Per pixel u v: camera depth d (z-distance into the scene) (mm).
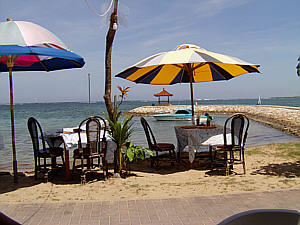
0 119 36938
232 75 7645
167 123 26750
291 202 3725
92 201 3949
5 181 5383
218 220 3266
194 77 8430
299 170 5617
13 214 3521
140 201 3928
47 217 3428
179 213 3488
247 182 4859
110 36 5559
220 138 6027
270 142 12016
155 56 5863
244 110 41375
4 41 4121
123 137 5559
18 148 11555
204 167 6398
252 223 1321
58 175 5812
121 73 6383
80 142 5102
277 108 34156
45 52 4242
